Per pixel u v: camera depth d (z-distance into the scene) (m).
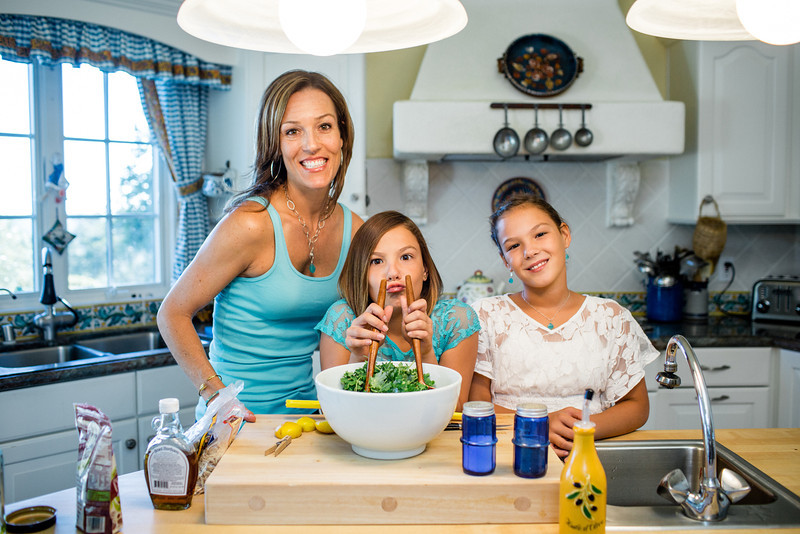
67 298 2.98
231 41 1.17
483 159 3.31
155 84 3.07
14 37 2.64
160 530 1.02
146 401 2.56
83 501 1.01
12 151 2.83
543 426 1.05
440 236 3.38
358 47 1.23
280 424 1.31
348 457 1.13
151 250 3.25
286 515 1.03
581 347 1.66
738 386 2.90
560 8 3.04
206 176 3.18
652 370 2.87
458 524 1.03
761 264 3.53
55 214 2.94
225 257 1.46
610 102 3.01
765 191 3.19
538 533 1.00
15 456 2.27
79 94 2.98
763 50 3.13
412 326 1.18
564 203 3.41
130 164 3.16
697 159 3.16
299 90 1.44
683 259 3.41
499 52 3.02
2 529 1.01
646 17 1.23
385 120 3.35
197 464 1.11
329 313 1.46
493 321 1.71
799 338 2.82
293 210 1.54
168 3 2.93
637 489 1.37
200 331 2.98
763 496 1.18
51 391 2.33
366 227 1.42
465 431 1.06
